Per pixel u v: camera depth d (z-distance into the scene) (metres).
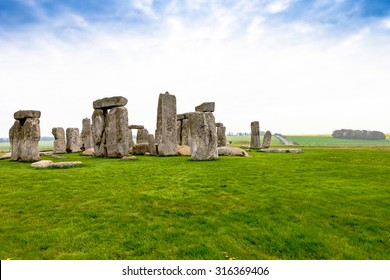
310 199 8.62
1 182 11.19
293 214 7.34
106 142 22.12
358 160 17.59
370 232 6.32
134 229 6.41
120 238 5.98
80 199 8.75
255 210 7.67
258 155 21.66
